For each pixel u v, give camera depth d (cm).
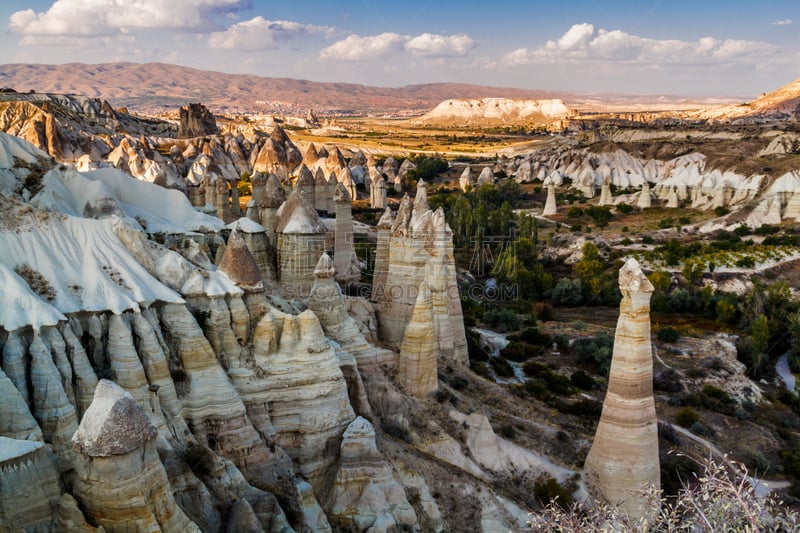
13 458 1650
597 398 4947
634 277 2881
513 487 3128
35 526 1667
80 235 2533
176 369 2445
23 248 2341
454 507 2822
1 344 2042
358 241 8412
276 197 5028
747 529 1909
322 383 2747
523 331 6450
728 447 4384
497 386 4319
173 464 2112
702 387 5428
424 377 3553
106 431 1692
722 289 8375
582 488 3048
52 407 2017
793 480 4072
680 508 2934
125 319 2311
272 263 4009
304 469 2662
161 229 3438
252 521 2056
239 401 2512
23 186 2941
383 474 2616
